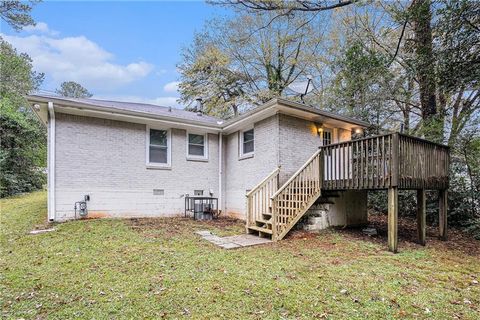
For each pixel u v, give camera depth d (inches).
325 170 298.0
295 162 352.2
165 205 390.9
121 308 122.9
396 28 452.1
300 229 304.8
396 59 446.6
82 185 332.5
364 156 254.7
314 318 116.5
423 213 259.6
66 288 143.1
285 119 347.6
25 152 629.3
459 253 233.1
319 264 189.2
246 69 805.2
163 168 392.2
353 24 538.3
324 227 309.7
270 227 273.6
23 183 620.4
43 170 706.2
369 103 478.3
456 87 297.0
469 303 135.2
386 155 235.5
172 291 140.4
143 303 127.5
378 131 481.4
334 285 152.2
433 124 371.2
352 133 446.6
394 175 226.1
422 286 155.6
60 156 320.5
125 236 252.2
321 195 322.7
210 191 430.3
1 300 129.8
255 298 134.0
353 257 208.7
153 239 245.4
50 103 300.8
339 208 326.3
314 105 635.5
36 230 273.9
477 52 265.7
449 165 308.3
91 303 127.1
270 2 468.1
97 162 343.3
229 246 231.3
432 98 401.1
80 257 193.0
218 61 768.3
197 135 429.7
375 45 495.8
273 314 119.3
